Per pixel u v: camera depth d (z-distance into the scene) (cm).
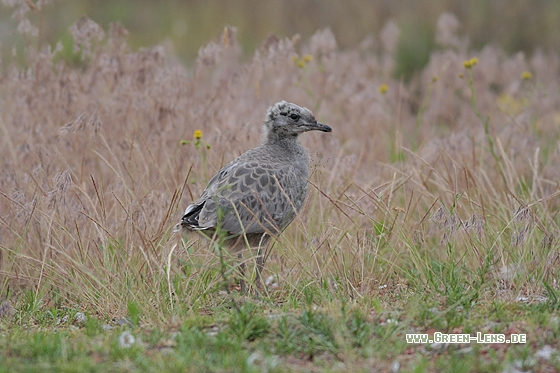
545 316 912
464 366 778
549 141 1709
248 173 1140
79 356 825
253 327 886
